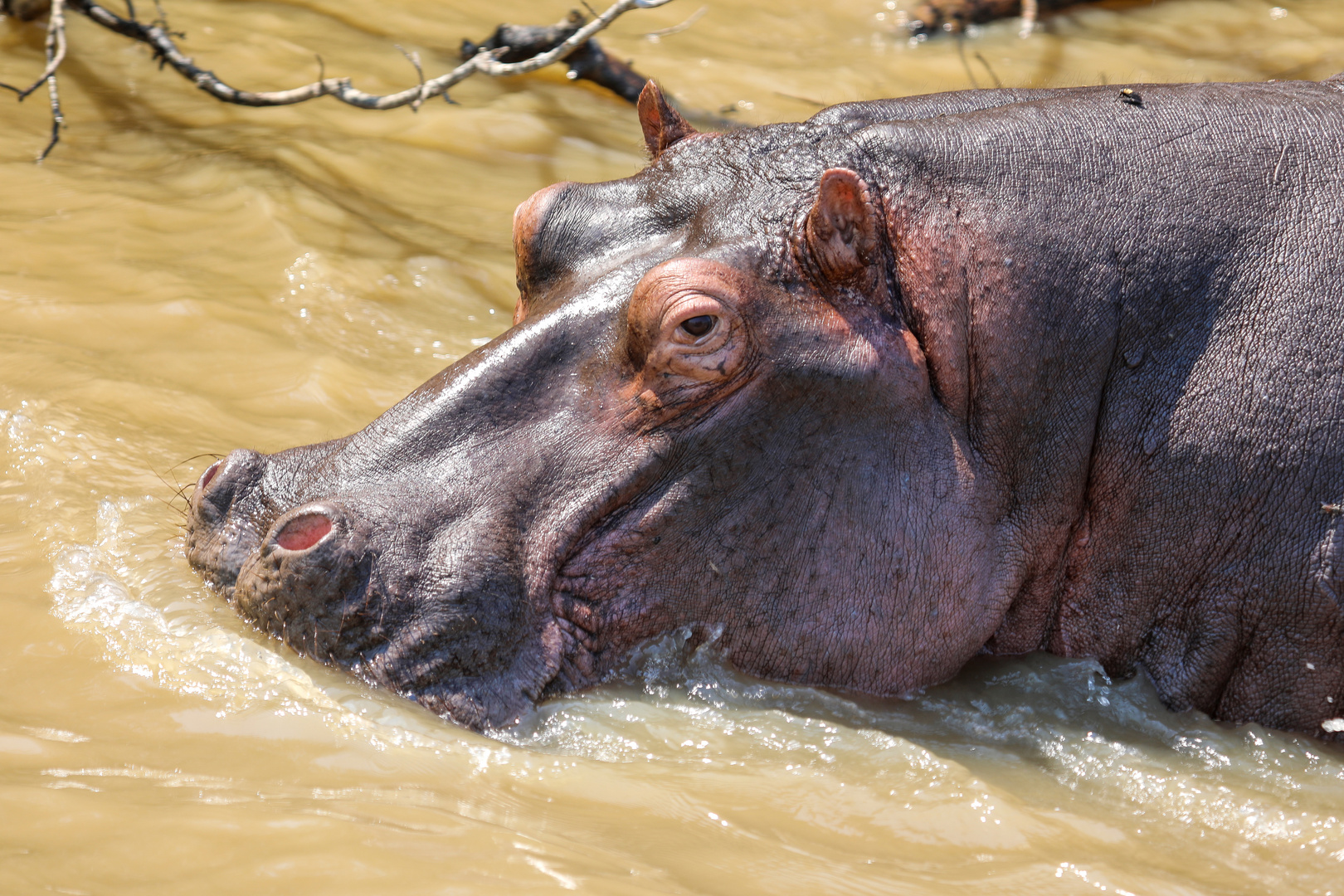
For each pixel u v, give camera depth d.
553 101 25.36
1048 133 11.04
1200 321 10.78
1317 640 10.77
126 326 15.94
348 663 9.82
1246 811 9.82
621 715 10.06
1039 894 8.18
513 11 29.44
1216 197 10.91
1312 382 10.57
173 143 21.25
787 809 9.01
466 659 9.84
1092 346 10.70
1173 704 11.15
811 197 10.65
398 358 16.52
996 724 10.71
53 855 7.21
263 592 9.99
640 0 18.97
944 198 10.77
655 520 10.27
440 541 9.96
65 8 22.91
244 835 7.58
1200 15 33.59
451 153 22.80
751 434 10.26
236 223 18.86
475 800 8.60
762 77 27.56
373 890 7.13
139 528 11.79
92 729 8.89
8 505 12.11
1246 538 10.75
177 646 9.95
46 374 14.49
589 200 11.23
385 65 25.56
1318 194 10.92
